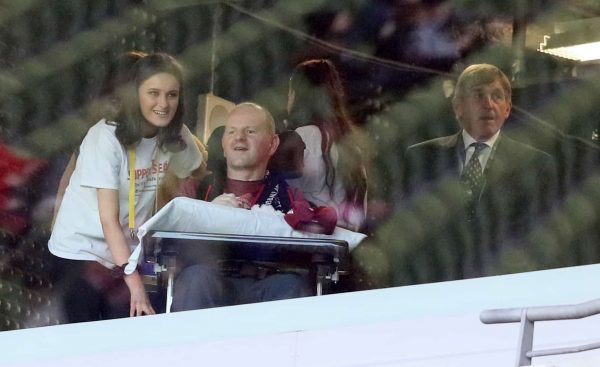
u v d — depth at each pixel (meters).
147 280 19.67
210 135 20.52
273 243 19.14
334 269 19.16
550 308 10.70
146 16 21.81
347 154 19.95
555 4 19.81
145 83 20.83
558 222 19.23
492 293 17.67
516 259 19.27
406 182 19.94
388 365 17.03
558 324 15.77
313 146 19.91
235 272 19.02
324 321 17.98
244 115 20.19
